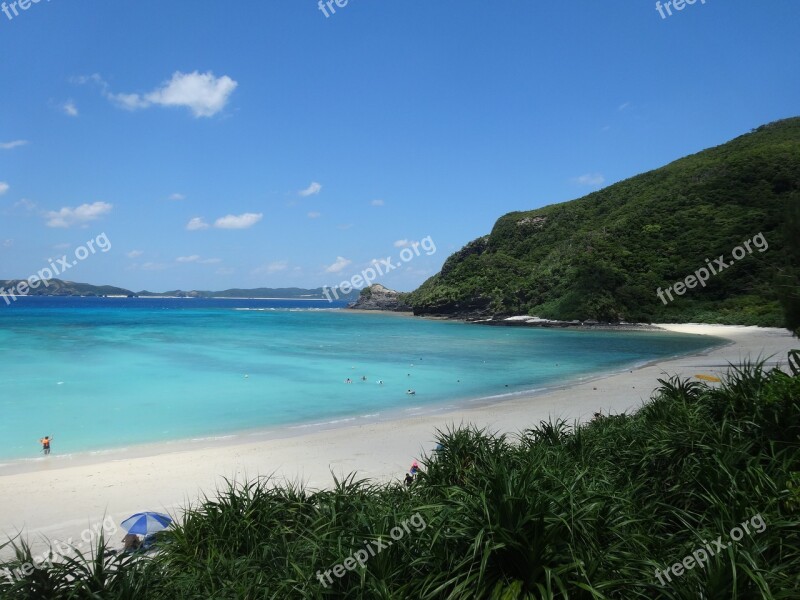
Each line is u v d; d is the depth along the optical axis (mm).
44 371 30094
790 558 3996
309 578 4516
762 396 6371
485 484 4758
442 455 7707
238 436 16578
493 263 111000
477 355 40812
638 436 7395
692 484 5316
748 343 45812
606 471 6414
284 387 26062
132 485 11531
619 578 3854
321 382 27641
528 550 3824
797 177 78750
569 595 3662
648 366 32250
